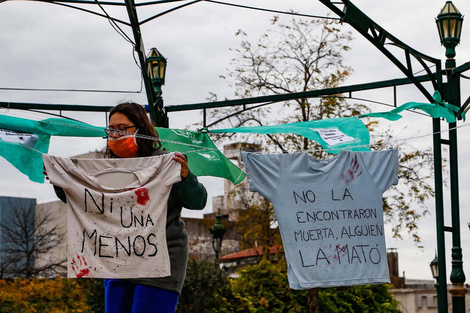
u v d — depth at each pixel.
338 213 8.30
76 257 4.77
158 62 12.77
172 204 4.91
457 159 11.74
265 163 8.23
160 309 4.74
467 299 36.84
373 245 8.32
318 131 9.42
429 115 11.02
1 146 7.75
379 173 8.50
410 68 10.75
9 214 52.50
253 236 25.25
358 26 9.60
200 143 10.05
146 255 4.77
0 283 21.42
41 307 20.00
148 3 9.26
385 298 21.89
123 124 4.95
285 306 20.48
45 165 4.80
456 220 11.66
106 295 4.89
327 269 8.15
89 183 4.82
